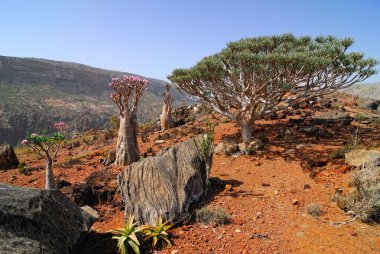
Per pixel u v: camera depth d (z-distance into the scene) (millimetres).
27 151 18016
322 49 9719
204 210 6164
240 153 10117
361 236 5430
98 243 5664
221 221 5988
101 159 11711
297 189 7340
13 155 13227
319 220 5992
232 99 10930
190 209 6496
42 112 113625
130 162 10461
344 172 7918
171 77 11312
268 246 5219
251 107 10547
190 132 14336
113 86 10180
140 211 6082
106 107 148750
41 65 163375
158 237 5473
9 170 12273
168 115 17062
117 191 7867
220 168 9133
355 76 10539
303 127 12625
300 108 16344
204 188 7109
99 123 125250
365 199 6051
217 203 6762
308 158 9250
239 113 10695
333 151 9594
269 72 9609
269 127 13344
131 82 10352
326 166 8523
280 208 6500
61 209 5371
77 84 172125
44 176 10820
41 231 4629
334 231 5594
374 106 17531
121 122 10555
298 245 5227
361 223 5840
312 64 9062
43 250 4375
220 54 10625
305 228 5715
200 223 6012
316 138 11133
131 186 6645
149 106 125500
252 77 9711
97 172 9797
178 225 5988
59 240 4797
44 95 137500
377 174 6602
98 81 184750
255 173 8539
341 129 12391
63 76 169000
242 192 7320
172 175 6879
